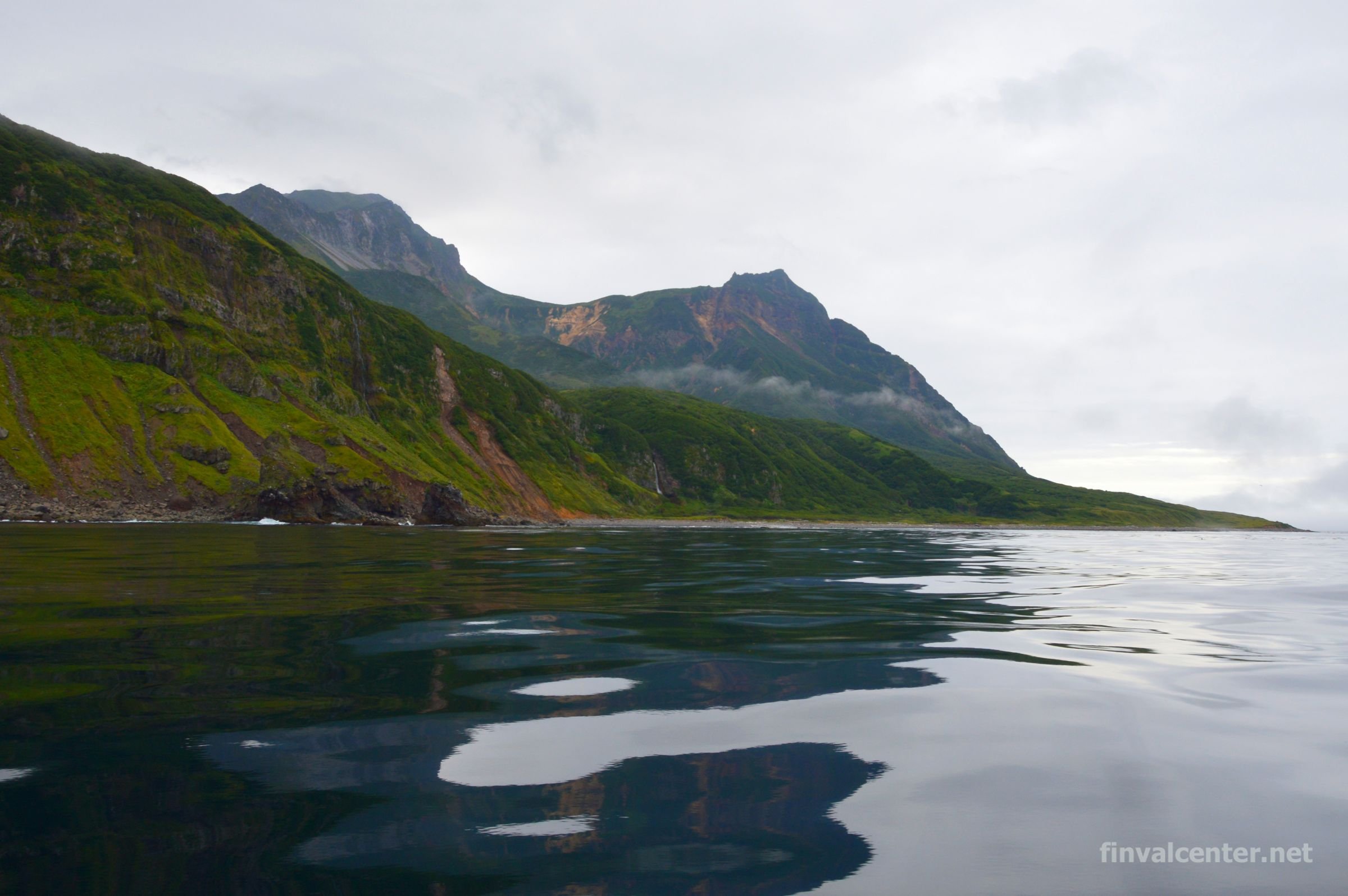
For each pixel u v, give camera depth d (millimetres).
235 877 5762
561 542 69500
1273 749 9266
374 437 170375
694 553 54500
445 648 14945
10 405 121438
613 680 12609
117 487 117000
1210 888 5781
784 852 6426
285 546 51500
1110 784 8117
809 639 16797
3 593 21594
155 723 9523
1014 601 25828
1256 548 104500
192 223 175125
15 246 146500
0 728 9141
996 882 5895
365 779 7945
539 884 5816
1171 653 15617
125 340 141625
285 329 181375
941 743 9484
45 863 5883
